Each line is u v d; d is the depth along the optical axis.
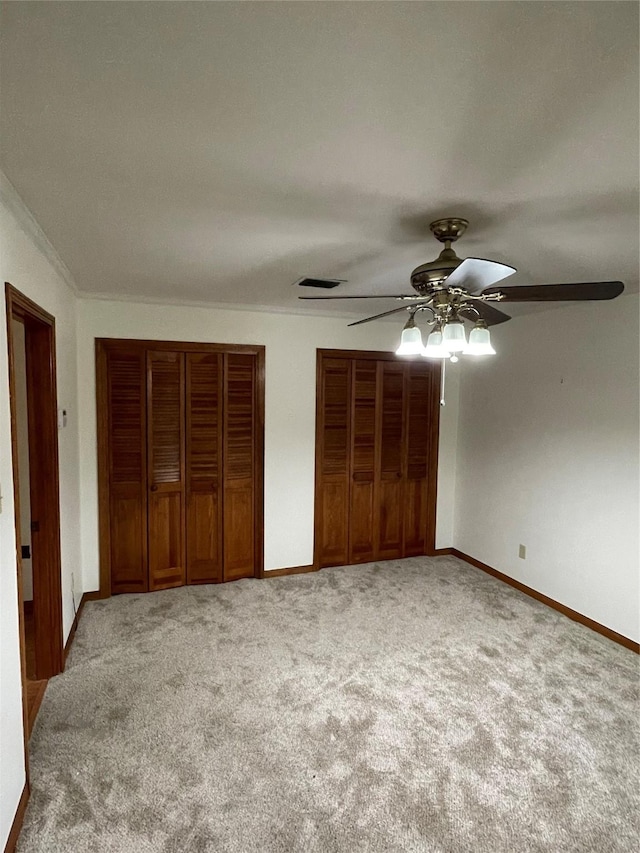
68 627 3.08
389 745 2.26
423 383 4.73
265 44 0.99
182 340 3.88
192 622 3.44
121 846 1.75
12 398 1.84
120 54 1.02
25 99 1.18
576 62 1.03
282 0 0.87
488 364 4.42
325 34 0.96
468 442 4.70
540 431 3.87
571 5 0.88
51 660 2.77
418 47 0.99
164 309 3.81
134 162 1.50
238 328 4.03
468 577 4.35
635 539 3.14
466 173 1.56
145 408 3.84
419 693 2.66
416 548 4.87
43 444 2.67
